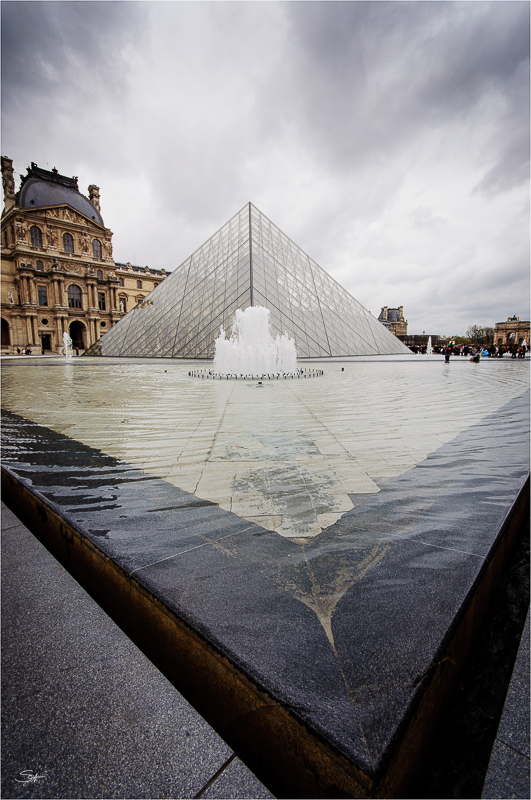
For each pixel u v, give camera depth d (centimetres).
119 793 134
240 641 150
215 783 136
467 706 160
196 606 169
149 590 180
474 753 141
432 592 175
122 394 983
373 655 142
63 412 714
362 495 298
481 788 131
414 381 1304
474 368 2041
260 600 171
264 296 2950
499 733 149
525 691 167
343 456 413
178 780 137
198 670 159
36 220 6588
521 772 135
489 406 768
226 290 3131
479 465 373
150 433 533
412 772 128
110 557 210
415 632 152
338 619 158
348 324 3709
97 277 7225
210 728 156
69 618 219
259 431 543
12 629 211
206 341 2997
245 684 139
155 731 155
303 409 736
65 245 6994
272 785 135
